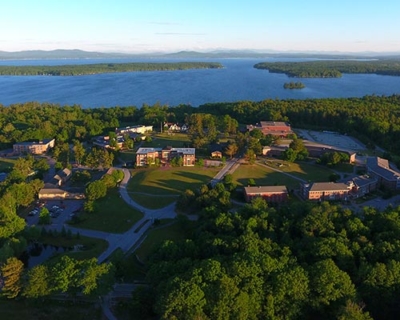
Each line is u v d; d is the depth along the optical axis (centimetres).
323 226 13988
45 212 17650
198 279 10650
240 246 12800
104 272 11562
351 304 10088
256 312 10438
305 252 12588
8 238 14925
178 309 10025
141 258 14575
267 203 19038
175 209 19100
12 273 11712
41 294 11375
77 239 16288
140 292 11456
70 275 11462
